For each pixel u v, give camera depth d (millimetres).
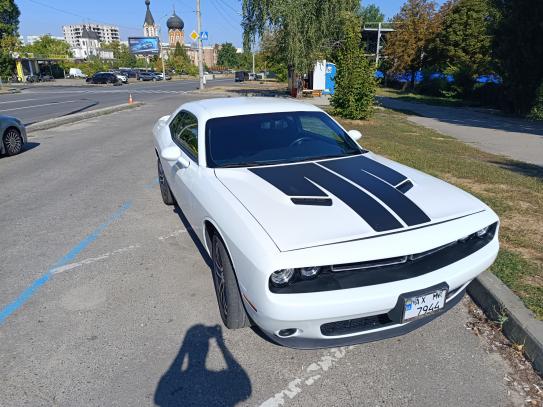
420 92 35875
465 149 9945
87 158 8805
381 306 2246
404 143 10430
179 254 4172
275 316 2180
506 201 5445
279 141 3654
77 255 4152
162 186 5582
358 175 3078
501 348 2764
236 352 2740
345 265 2229
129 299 3365
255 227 2377
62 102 23484
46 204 5758
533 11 18656
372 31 47969
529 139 12297
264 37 24594
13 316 3129
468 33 32469
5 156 9039
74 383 2459
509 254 3799
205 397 2367
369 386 2451
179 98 26406
